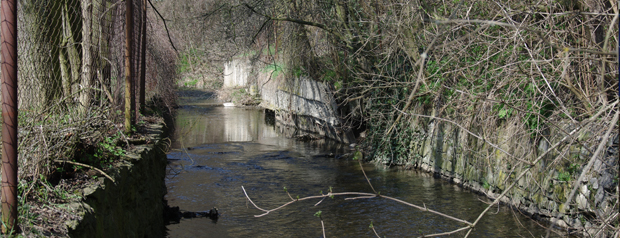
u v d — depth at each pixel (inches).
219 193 428.5
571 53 227.9
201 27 671.1
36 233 121.3
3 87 117.7
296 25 643.5
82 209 143.6
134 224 214.8
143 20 410.6
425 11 315.6
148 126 358.0
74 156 182.5
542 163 321.1
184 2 949.2
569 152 276.8
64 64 267.9
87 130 192.9
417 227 327.0
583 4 219.0
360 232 319.0
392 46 421.7
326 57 735.7
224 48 800.3
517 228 315.3
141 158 236.7
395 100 534.0
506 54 267.7
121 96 311.0
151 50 612.1
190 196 415.5
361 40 507.5
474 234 307.3
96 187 162.2
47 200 143.7
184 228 322.7
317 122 794.8
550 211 313.4
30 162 151.3
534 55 223.0
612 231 204.7
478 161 413.7
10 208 118.6
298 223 339.9
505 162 366.0
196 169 537.3
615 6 193.3
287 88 911.0
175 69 797.2
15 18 118.3
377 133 560.1
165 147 347.9
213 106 1314.0
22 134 156.1
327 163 583.2
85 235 138.6
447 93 441.1
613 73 215.2
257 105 1341.0
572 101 255.4
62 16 261.6
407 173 516.7
